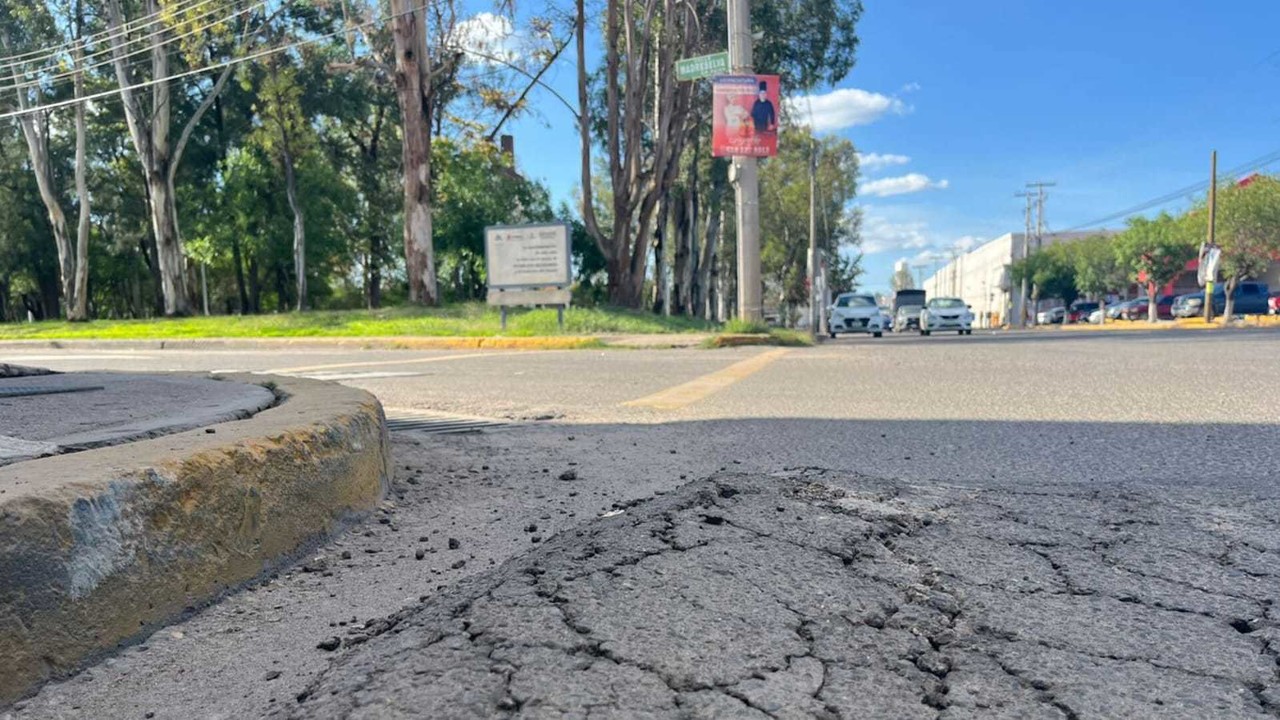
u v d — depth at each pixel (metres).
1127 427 4.61
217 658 1.82
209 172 35.94
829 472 3.30
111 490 1.85
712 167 34.19
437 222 30.34
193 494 2.08
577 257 35.03
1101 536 2.43
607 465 3.92
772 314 65.50
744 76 14.45
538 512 3.07
